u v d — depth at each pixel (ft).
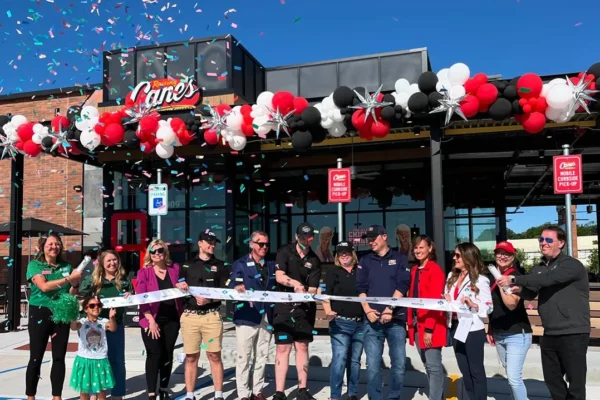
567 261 14.49
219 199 38.04
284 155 37.83
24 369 24.81
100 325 17.10
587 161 36.99
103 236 39.83
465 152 34.27
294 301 17.47
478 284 15.57
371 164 38.60
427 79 22.59
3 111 52.08
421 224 38.50
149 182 39.50
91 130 28.12
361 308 17.92
